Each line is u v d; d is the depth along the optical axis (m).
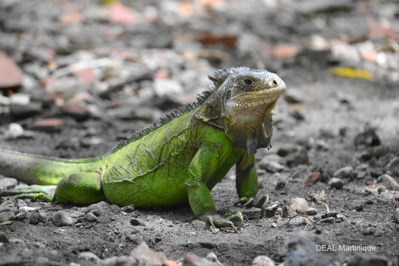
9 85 16.86
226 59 20.67
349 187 9.88
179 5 27.14
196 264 6.39
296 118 14.91
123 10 24.94
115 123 15.25
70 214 8.73
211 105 8.10
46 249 7.29
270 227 8.00
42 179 10.04
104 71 18.38
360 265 6.23
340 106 15.72
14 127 14.04
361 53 20.25
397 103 15.42
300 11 26.41
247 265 6.90
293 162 11.44
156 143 8.72
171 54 20.77
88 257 6.96
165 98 16.33
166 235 7.84
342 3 26.44
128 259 6.59
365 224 7.96
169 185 8.58
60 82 17.50
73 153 12.70
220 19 25.88
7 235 7.78
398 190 9.61
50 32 22.62
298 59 20.06
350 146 12.47
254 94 7.52
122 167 9.02
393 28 23.98
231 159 8.50
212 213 8.05
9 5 25.64
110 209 8.76
